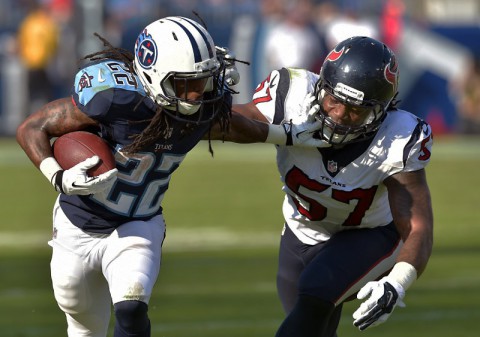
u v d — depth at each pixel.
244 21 49.44
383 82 13.61
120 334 13.33
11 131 51.34
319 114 14.04
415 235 13.47
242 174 43.03
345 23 49.88
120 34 49.62
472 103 52.38
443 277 24.47
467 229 31.48
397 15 50.75
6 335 18.62
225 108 13.83
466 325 19.55
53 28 50.00
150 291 13.31
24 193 38.03
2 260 26.45
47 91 50.59
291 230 15.45
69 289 14.12
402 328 19.33
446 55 51.41
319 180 14.49
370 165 14.23
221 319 19.89
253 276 24.44
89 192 12.94
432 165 45.81
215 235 30.02
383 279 12.66
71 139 13.38
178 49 13.12
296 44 48.75
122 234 13.77
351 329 19.39
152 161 13.71
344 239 14.62
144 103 13.45
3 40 50.69
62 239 14.05
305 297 13.81
